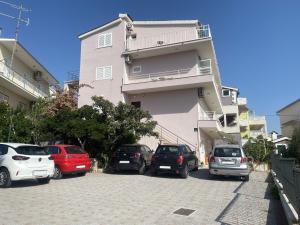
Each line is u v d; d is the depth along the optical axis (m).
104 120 18.53
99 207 7.97
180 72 25.61
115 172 17.28
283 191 9.46
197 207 8.23
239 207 8.35
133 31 28.12
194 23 25.77
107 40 28.08
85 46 29.22
